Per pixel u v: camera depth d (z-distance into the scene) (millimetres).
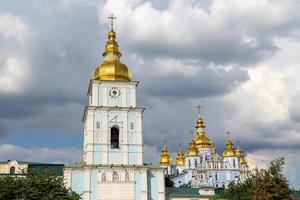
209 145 186375
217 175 176125
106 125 89500
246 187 80500
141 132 90438
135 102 92688
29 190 65812
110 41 99688
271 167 69938
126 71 95688
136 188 86500
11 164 95562
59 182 69812
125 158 88188
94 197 84688
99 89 92125
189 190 104375
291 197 69562
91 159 87000
